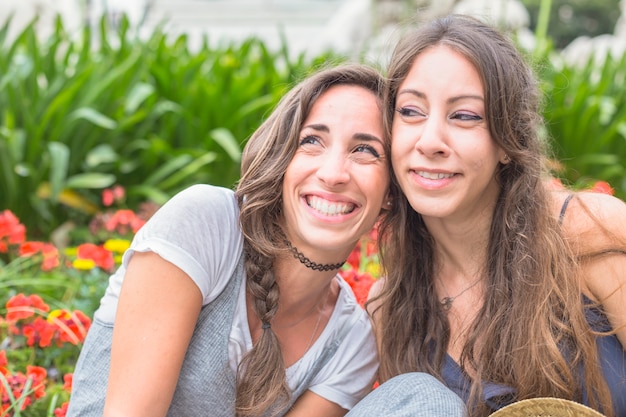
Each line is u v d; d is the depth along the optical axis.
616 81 5.10
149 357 1.83
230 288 1.93
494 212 2.07
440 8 5.43
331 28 8.12
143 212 3.97
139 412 1.81
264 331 1.94
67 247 3.85
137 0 9.84
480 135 1.91
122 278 1.96
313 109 1.93
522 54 2.04
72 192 4.05
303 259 1.96
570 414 1.76
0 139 3.81
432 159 1.90
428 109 1.92
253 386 1.92
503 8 5.04
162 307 1.84
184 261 1.84
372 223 1.97
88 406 1.92
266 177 1.92
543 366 1.97
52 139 3.99
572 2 19.33
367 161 1.93
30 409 2.35
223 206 1.94
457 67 1.90
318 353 2.05
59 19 4.79
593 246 2.02
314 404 2.05
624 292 2.00
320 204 1.89
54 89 4.09
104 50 4.62
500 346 2.01
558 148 4.54
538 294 1.99
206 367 1.90
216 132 4.07
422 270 2.17
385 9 7.24
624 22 10.12
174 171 4.25
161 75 4.28
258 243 1.91
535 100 2.02
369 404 1.92
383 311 2.20
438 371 2.11
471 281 2.13
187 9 11.19
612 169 4.55
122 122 4.07
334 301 2.15
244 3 11.29
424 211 1.95
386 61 2.36
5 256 3.52
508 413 1.83
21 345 2.68
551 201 2.05
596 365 1.98
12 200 3.94
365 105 1.93
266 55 4.77
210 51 5.02
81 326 2.54
